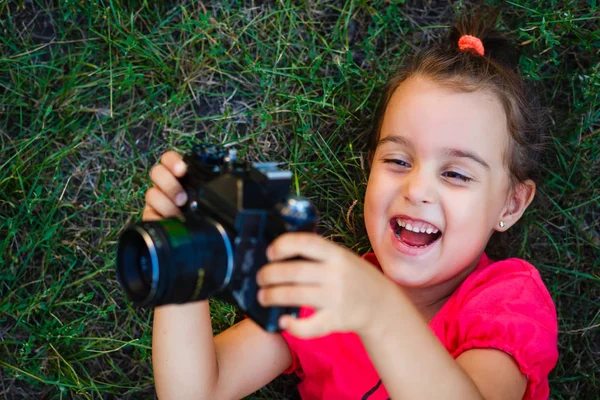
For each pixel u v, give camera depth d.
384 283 1.13
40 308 1.98
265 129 2.01
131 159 2.02
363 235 2.00
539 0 1.94
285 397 2.02
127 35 1.99
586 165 2.00
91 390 2.01
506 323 1.43
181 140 2.03
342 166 1.96
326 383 1.67
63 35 1.99
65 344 1.99
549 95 2.01
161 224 1.08
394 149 1.58
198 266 1.05
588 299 2.01
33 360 1.98
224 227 1.07
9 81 2.00
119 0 1.98
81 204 2.03
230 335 1.71
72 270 2.02
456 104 1.54
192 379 1.53
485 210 1.55
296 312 1.09
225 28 2.00
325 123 2.01
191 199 1.30
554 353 1.49
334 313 1.05
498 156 1.56
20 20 2.00
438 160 1.53
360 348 1.63
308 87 2.02
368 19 2.05
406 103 1.57
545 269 2.02
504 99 1.59
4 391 2.00
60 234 2.01
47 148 2.00
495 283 1.55
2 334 2.01
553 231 2.04
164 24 2.01
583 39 1.94
